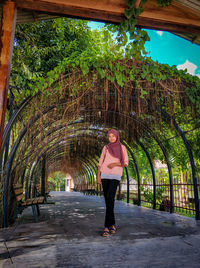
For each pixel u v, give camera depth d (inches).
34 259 81.5
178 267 74.0
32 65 188.5
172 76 174.6
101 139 432.8
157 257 84.4
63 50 214.7
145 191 316.5
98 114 280.5
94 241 109.3
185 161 247.4
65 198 472.7
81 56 157.9
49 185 1291.8
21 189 202.1
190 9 105.3
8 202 168.2
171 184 246.1
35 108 179.5
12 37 88.8
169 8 105.0
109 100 232.2
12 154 164.2
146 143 300.2
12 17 89.2
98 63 154.6
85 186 858.8
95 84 189.5
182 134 218.1
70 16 100.2
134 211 242.8
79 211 244.2
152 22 106.0
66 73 160.2
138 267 73.7
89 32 232.5
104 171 135.9
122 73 163.8
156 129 269.7
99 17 101.0
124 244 103.7
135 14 99.0
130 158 373.4
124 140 346.0
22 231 134.3
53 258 82.7
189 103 194.4
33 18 102.5
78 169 917.8
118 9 99.9
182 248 97.0
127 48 121.0
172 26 108.7
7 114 174.2
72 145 530.0
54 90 171.8
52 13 98.4
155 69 160.7
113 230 129.3
